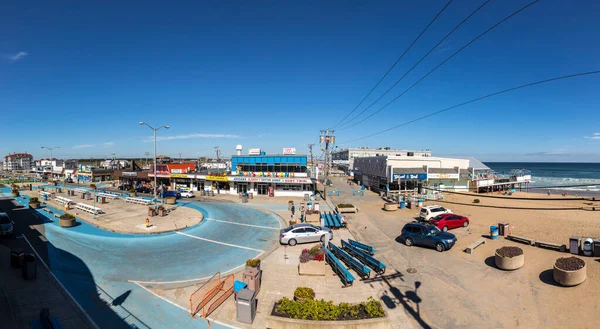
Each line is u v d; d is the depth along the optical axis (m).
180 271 15.97
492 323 10.99
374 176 53.34
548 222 26.66
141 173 55.88
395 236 23.05
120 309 11.94
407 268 16.27
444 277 15.02
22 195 49.06
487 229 24.30
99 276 15.17
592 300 11.90
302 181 42.50
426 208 28.17
